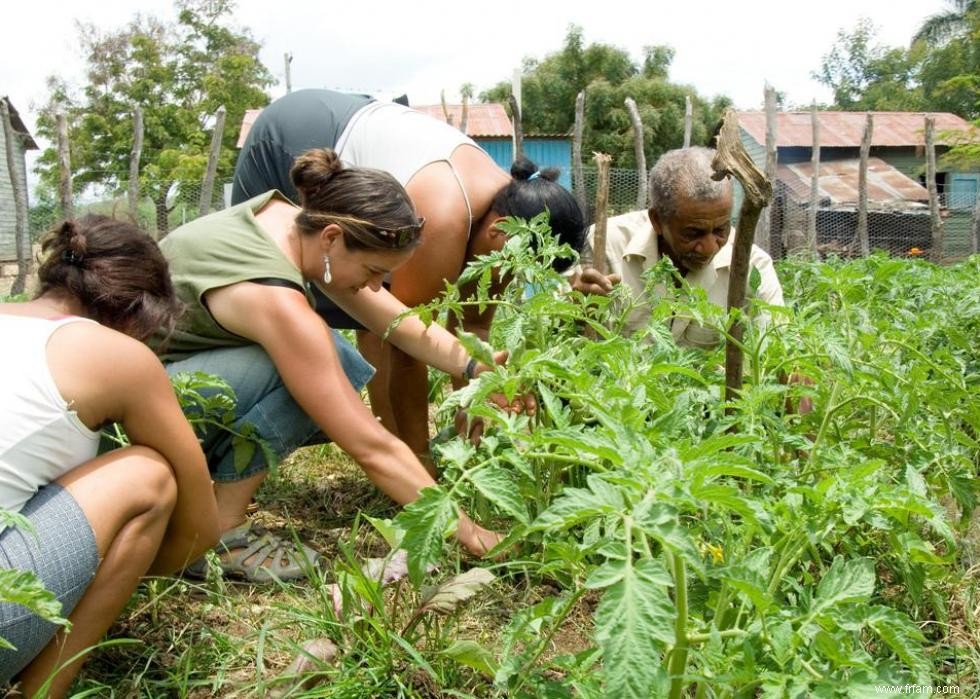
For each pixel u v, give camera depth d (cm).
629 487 132
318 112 319
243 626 224
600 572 119
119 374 176
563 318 261
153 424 184
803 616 144
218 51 2919
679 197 295
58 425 168
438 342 270
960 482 231
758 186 209
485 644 213
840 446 232
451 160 290
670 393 233
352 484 328
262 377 249
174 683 195
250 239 249
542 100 3150
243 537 253
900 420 237
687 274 331
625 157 2780
